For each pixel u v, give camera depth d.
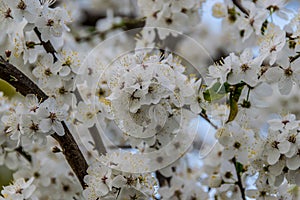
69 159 0.76
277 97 0.85
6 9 0.76
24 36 0.77
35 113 0.75
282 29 0.79
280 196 0.80
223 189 0.81
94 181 0.74
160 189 0.84
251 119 0.77
